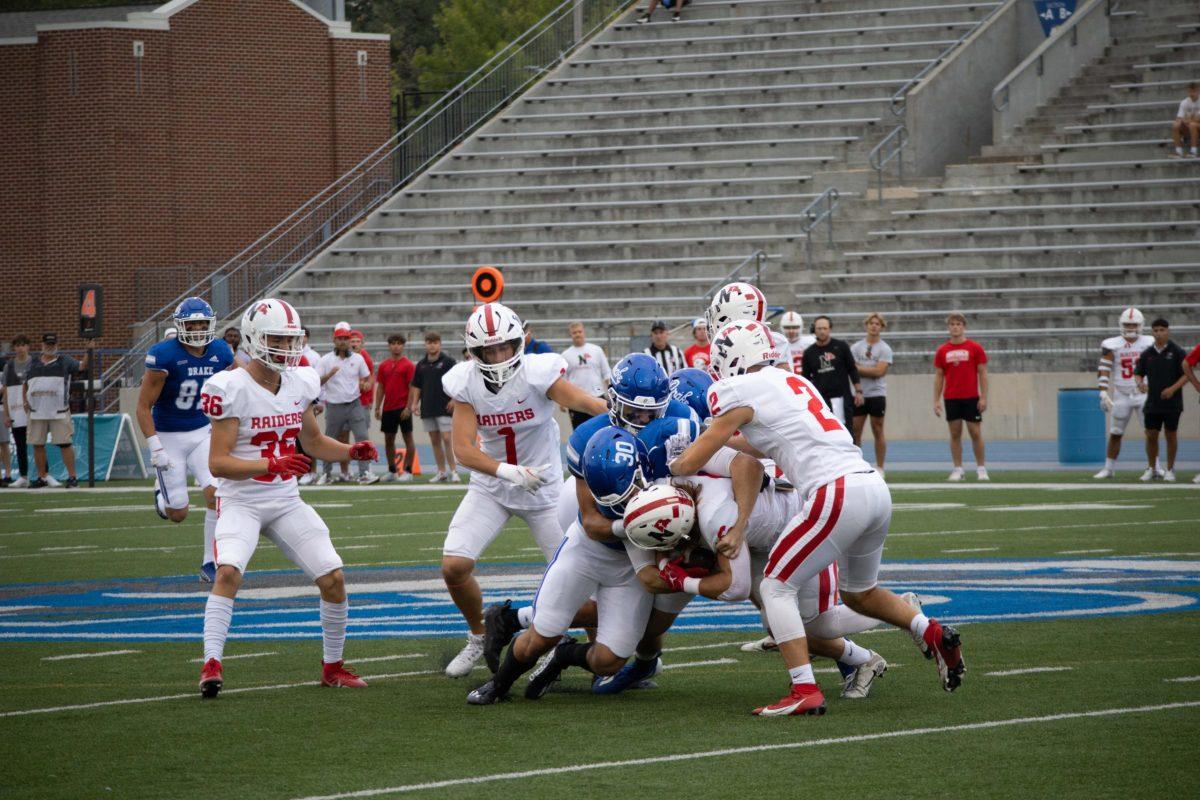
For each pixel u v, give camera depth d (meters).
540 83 97.88
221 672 21.06
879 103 87.25
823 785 14.30
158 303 94.06
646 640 19.39
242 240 99.19
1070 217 76.94
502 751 16.08
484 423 20.97
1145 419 50.47
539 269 83.75
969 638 22.52
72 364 59.94
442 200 92.06
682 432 18.41
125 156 94.31
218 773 15.20
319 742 16.62
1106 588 27.38
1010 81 85.44
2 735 17.09
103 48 93.88
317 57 102.31
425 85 164.62
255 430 19.92
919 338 71.75
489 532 21.08
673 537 17.53
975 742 15.95
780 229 81.75
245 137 99.38
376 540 38.34
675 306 78.44
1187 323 70.12
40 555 36.59
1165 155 79.12
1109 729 16.39
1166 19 88.69
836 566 18.55
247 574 32.94
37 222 95.06
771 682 20.00
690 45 97.25
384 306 84.94
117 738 16.89
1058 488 48.31
